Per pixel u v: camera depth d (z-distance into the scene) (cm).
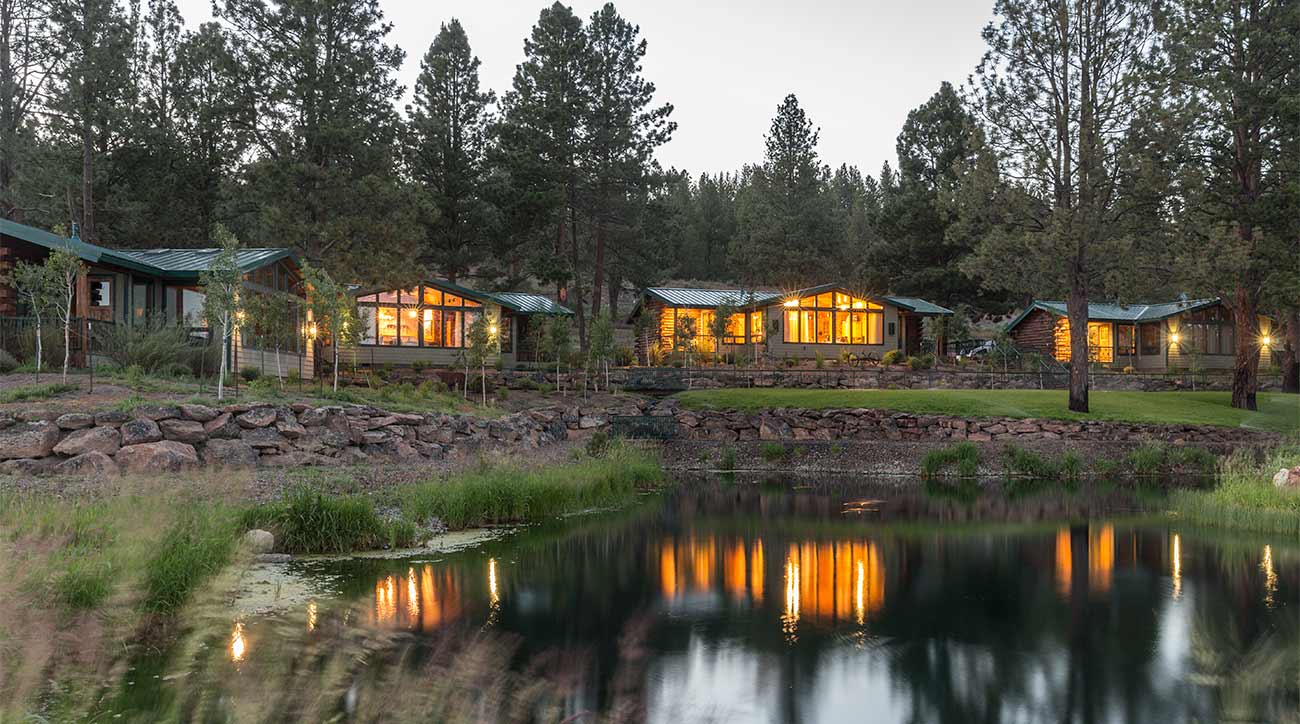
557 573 1234
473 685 561
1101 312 5003
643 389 3572
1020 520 1812
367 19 3606
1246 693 771
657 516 1834
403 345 3812
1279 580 1234
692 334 4094
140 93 4459
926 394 3406
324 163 3447
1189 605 1092
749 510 1952
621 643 880
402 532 1358
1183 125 2922
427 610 961
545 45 5134
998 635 960
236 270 1847
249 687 561
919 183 6241
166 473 1338
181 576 782
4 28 3712
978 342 5466
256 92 3369
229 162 4581
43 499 999
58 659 566
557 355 3494
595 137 5216
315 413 1806
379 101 3634
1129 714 718
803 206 7475
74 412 1457
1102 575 1277
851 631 972
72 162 3856
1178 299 3591
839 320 4594
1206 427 3047
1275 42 3125
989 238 3086
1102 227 3064
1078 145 3097
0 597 568
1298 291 3011
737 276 8212
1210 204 3362
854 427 3103
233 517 982
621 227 5491
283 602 927
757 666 839
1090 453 2853
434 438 2134
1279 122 3180
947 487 2456
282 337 2327
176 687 559
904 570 1317
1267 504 1827
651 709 706
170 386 1800
